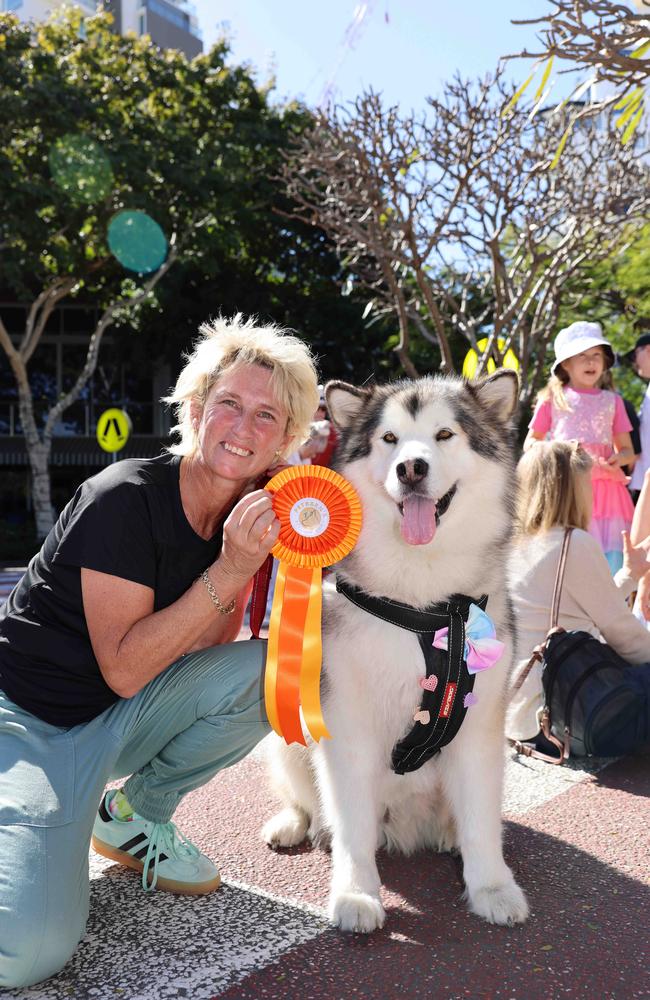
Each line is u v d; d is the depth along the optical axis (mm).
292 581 2432
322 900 2408
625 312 15562
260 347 2434
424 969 2041
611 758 3680
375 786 2504
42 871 1938
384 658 2428
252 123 18688
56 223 17234
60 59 16594
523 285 9938
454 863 2729
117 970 2029
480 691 2459
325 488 2467
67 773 2133
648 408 5473
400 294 9781
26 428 18547
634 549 3967
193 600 2184
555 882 2520
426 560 2508
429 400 2770
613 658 3477
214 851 2754
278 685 2342
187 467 2428
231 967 2043
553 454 3752
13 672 2254
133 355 23891
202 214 17969
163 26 40250
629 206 10109
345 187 9547
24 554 18031
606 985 1972
